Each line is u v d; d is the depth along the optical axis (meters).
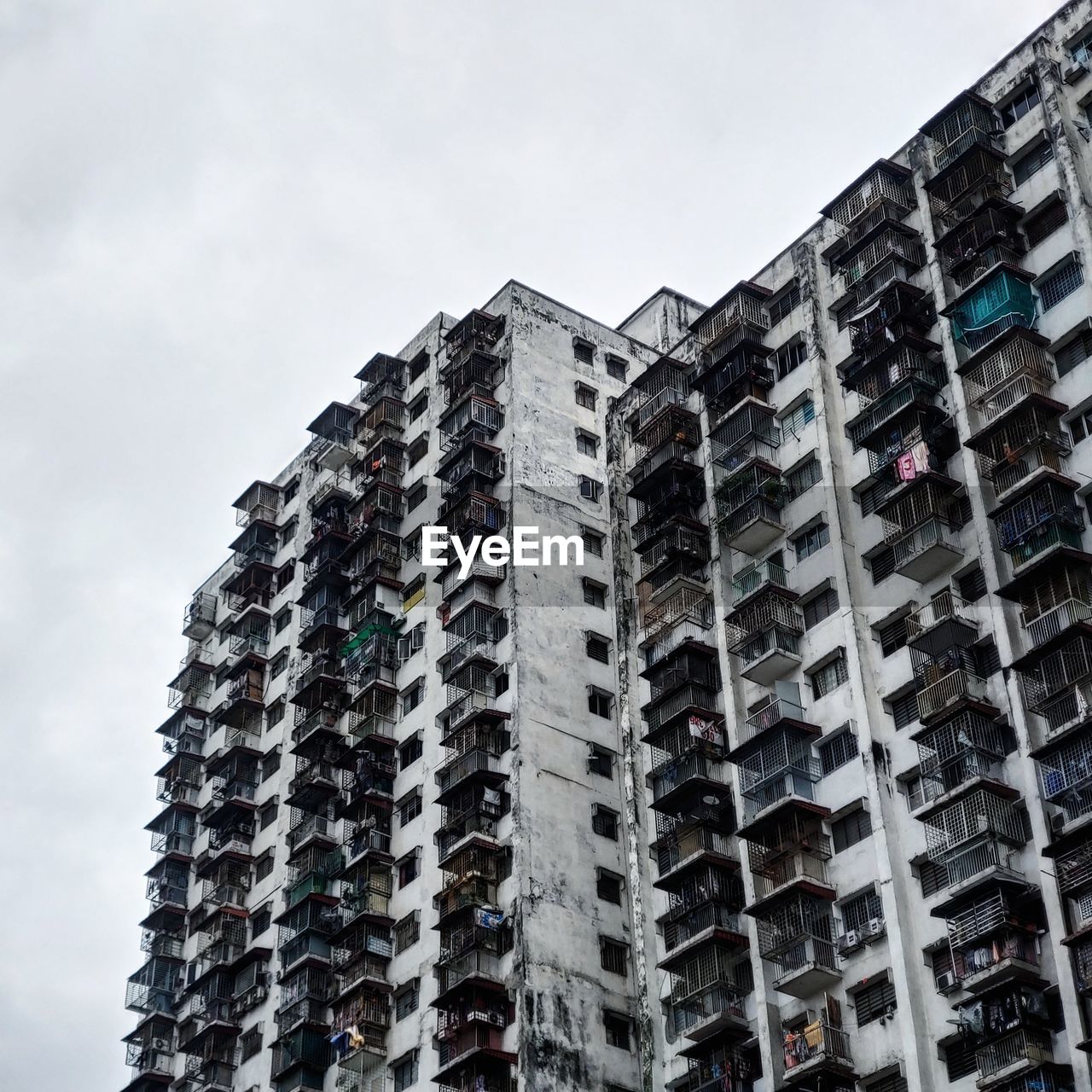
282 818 79.44
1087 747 46.94
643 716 62.94
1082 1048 43.66
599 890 64.38
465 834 65.31
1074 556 49.12
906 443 55.78
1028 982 46.28
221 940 77.69
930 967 49.53
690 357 68.75
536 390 76.31
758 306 66.00
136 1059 80.25
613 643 70.69
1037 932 47.03
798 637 58.41
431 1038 63.50
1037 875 47.50
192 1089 77.44
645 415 68.94
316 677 76.81
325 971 70.31
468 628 69.56
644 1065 57.47
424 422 80.88
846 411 60.88
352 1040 64.94
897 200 62.22
